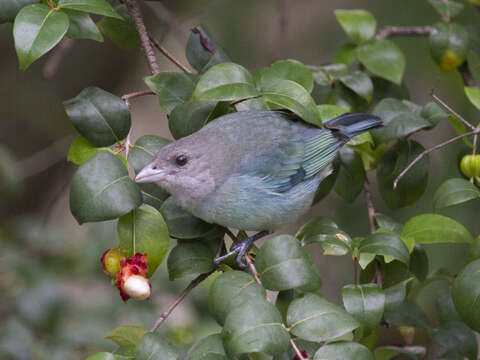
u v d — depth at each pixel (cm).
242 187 795
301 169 848
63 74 1570
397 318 878
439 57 1009
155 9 1177
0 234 1304
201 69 894
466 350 861
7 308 1188
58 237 1280
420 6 1238
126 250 702
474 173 872
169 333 1181
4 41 1551
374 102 1023
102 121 748
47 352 1132
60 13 708
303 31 1377
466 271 720
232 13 1310
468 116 1205
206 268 739
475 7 1176
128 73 1620
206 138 791
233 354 582
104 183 671
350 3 1334
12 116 1550
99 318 1189
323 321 619
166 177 760
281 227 867
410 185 925
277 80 757
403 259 731
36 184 1606
